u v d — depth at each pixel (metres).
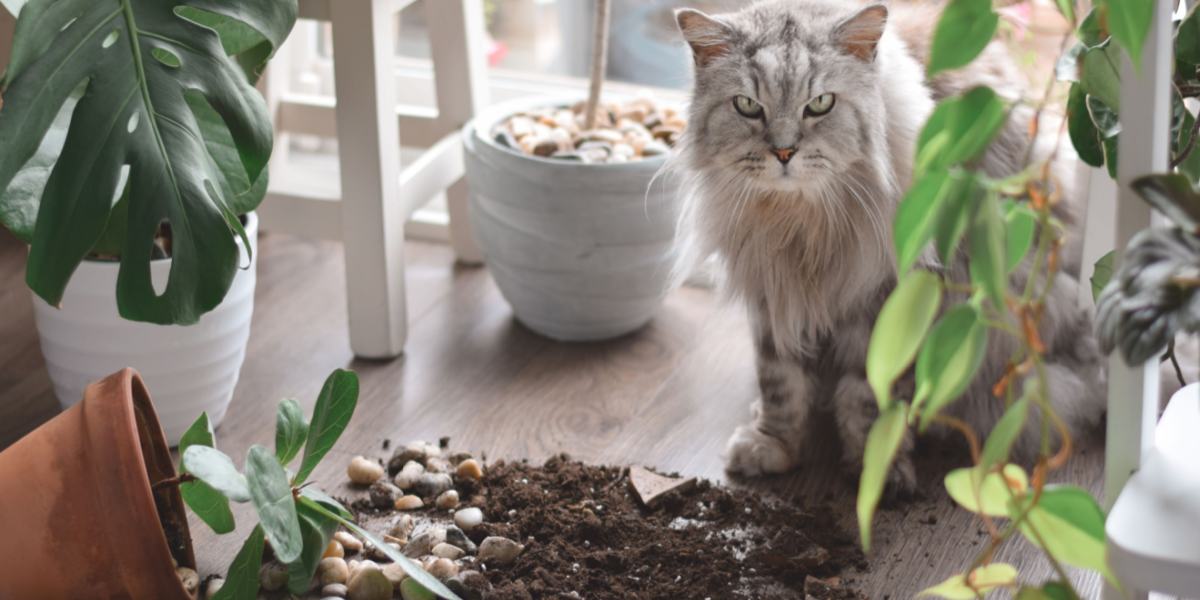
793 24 1.71
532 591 1.61
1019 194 1.04
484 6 2.80
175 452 1.94
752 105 1.70
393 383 2.16
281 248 2.62
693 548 1.69
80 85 1.55
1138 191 0.94
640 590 1.62
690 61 1.83
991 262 0.94
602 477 1.87
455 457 1.93
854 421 1.87
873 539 1.74
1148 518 0.98
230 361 1.91
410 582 1.58
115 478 1.39
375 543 1.51
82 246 1.38
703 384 2.18
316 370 2.20
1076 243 1.91
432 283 2.53
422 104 2.84
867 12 1.64
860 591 1.63
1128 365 0.95
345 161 2.10
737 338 2.32
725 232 1.84
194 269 1.43
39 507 1.42
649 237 2.15
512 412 2.09
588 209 2.09
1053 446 1.92
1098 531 0.97
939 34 0.98
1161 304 0.92
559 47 2.84
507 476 1.87
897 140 1.73
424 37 2.87
